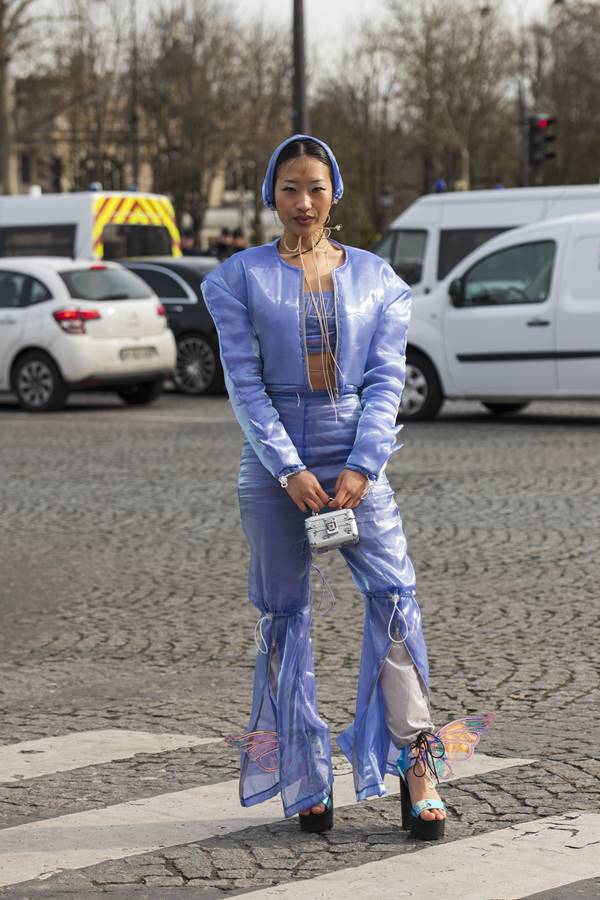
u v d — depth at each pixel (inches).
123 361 780.0
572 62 2930.6
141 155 2372.0
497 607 317.7
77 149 2177.7
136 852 178.9
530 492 470.9
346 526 173.3
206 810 194.2
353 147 2519.7
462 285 669.9
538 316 650.8
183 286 880.3
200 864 174.4
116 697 257.0
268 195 182.7
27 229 1000.2
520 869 169.5
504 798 195.2
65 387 773.9
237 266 181.2
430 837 179.0
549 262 652.7
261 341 180.2
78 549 398.6
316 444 179.9
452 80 2504.9
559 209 829.2
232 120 2308.1
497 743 221.5
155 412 767.7
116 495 485.4
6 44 1728.6
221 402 828.6
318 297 179.3
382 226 2544.3
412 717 178.5
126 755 221.5
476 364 666.8
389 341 183.0
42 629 311.4
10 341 781.3
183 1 2285.9
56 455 586.2
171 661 281.6
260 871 171.5
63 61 1908.2
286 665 183.0
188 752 222.1
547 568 357.4
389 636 178.9
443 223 852.6
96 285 784.9
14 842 183.8
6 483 515.2
